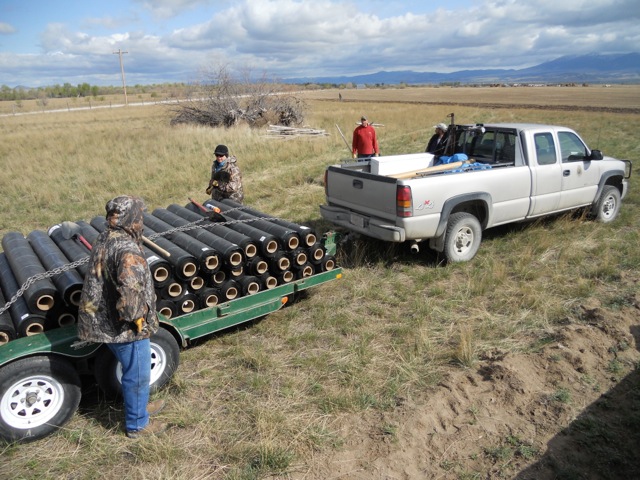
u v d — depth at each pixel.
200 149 16.48
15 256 4.14
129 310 3.00
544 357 4.18
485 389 3.83
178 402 3.76
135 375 3.26
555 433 3.38
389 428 3.42
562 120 24.03
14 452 3.23
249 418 3.57
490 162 7.18
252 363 4.27
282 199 9.90
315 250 5.12
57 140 20.48
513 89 93.38
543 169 6.91
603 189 7.82
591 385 3.86
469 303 5.32
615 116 25.62
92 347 3.44
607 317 4.73
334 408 3.63
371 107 38.84
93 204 10.30
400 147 16.42
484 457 3.20
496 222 6.66
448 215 6.07
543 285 5.63
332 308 5.32
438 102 47.88
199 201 10.11
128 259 3.03
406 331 4.73
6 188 11.73
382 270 6.29
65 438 3.39
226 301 4.53
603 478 3.05
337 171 6.76
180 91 27.55
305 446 3.28
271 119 24.45
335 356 4.38
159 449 3.21
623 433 3.38
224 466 3.12
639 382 3.88
